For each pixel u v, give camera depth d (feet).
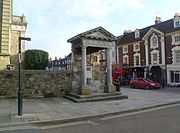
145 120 32.30
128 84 130.52
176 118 33.12
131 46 146.51
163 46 122.83
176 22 117.60
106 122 32.09
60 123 32.22
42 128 28.86
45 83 59.72
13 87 56.34
